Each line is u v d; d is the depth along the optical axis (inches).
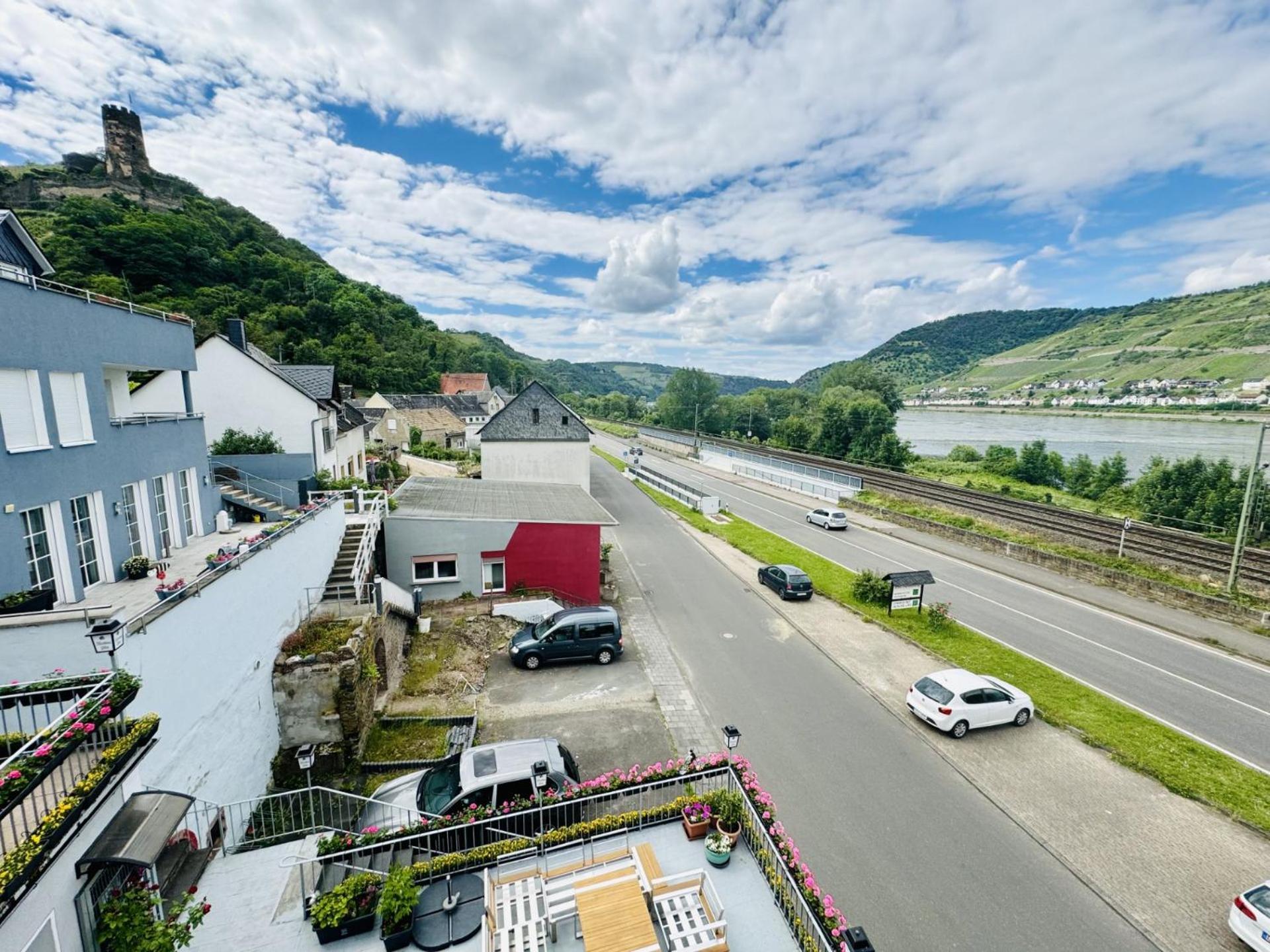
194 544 595.2
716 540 1320.1
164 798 260.1
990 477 2504.9
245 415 960.9
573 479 1457.9
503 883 305.6
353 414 1380.4
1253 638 796.6
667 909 283.9
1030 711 571.8
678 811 360.8
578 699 606.2
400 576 810.2
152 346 532.4
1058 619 859.4
